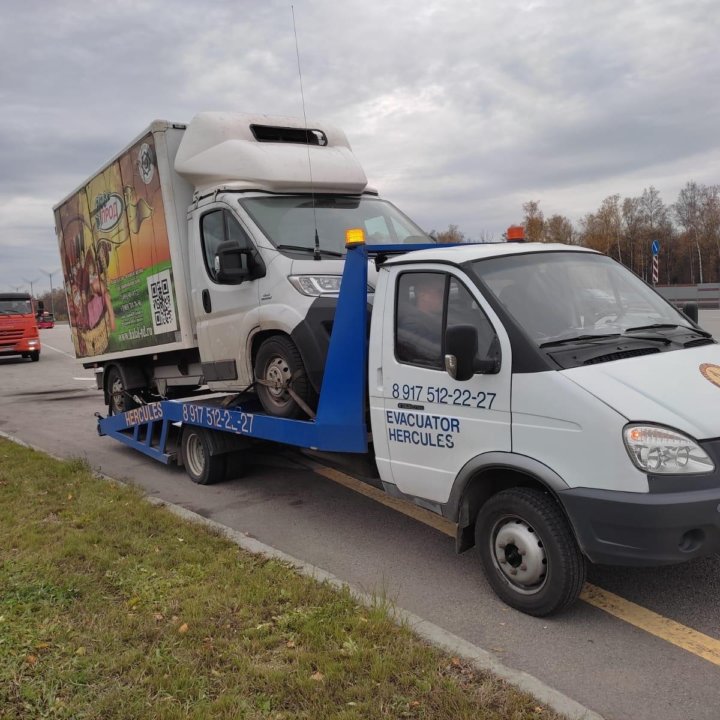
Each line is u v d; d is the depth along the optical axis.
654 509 3.41
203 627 3.79
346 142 7.47
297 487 7.22
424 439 4.51
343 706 3.08
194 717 3.01
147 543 5.15
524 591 4.08
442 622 4.07
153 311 7.89
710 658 3.58
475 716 2.97
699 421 3.52
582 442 3.64
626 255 88.19
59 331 53.97
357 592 4.30
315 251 5.95
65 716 3.06
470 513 4.36
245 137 6.82
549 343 3.99
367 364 4.96
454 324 4.33
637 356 4.00
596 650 3.69
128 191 8.05
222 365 6.77
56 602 4.14
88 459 9.24
